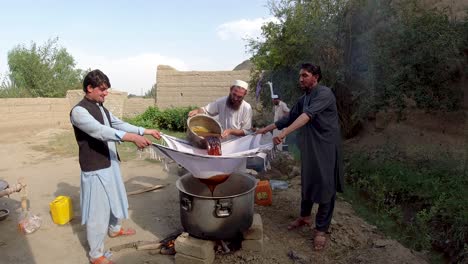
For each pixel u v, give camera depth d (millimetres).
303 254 3992
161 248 4031
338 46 9391
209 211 3424
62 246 4188
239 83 4715
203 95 19359
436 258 4336
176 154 3480
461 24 6941
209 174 3578
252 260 3756
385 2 8016
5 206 5457
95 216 3592
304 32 10328
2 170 7777
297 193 5754
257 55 12703
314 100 3920
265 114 14188
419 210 5535
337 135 4047
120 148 10117
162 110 19500
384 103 7801
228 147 4211
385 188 6055
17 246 4172
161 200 5668
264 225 4605
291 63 11195
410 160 7363
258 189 5223
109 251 3928
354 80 9227
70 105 15617
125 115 21266
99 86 3518
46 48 23297
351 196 6230
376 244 4152
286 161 7328
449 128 7277
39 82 22359
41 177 7164
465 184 5887
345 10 9234
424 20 7258
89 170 3529
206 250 3557
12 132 12320
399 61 7375
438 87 7199
